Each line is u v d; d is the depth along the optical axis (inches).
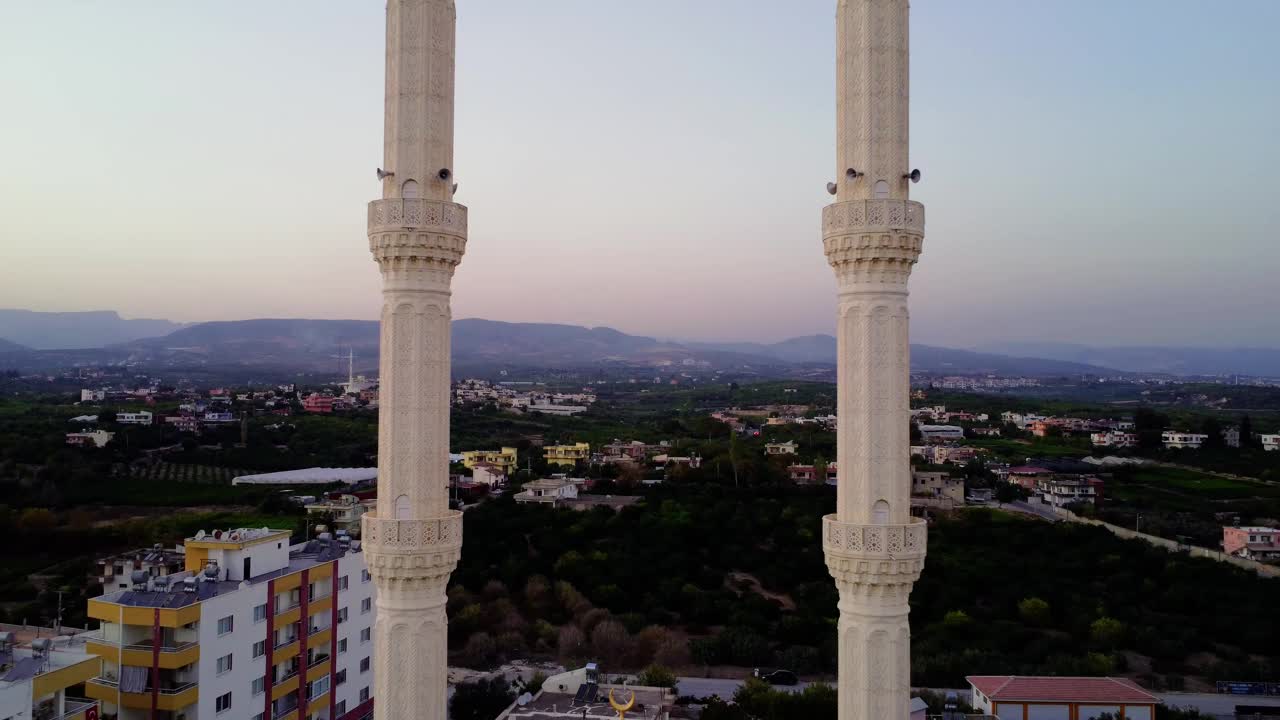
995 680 2960.1
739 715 2659.9
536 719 2331.4
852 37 1212.5
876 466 1170.6
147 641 2277.3
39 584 4131.4
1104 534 4953.3
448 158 1267.2
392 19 1261.1
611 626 3683.6
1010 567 4431.6
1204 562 4448.8
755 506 5378.9
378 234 1226.6
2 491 5585.6
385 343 1240.8
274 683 2549.2
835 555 1181.1
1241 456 7613.2
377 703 1221.7
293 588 2642.7
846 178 1203.2
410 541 1205.1
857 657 1162.6
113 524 5049.2
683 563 4446.4
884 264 1173.1
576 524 4923.7
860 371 1180.5
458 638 3799.2
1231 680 3408.0
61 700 1959.9
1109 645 3634.4
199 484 6338.6
